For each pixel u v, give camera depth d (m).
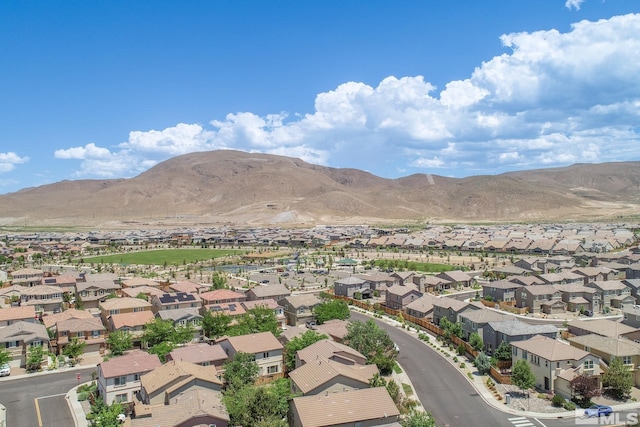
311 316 117.25
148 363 74.38
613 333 92.94
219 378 76.38
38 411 70.44
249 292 126.75
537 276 146.25
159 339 96.56
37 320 110.50
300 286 164.25
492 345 91.50
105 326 111.94
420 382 80.38
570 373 73.25
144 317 105.88
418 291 131.50
